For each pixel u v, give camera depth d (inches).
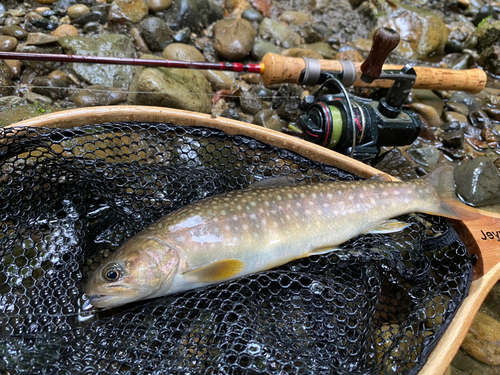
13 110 13.2
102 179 9.6
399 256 9.6
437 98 18.6
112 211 10.1
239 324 7.8
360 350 8.0
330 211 9.6
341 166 11.4
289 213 9.2
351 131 12.1
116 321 7.9
